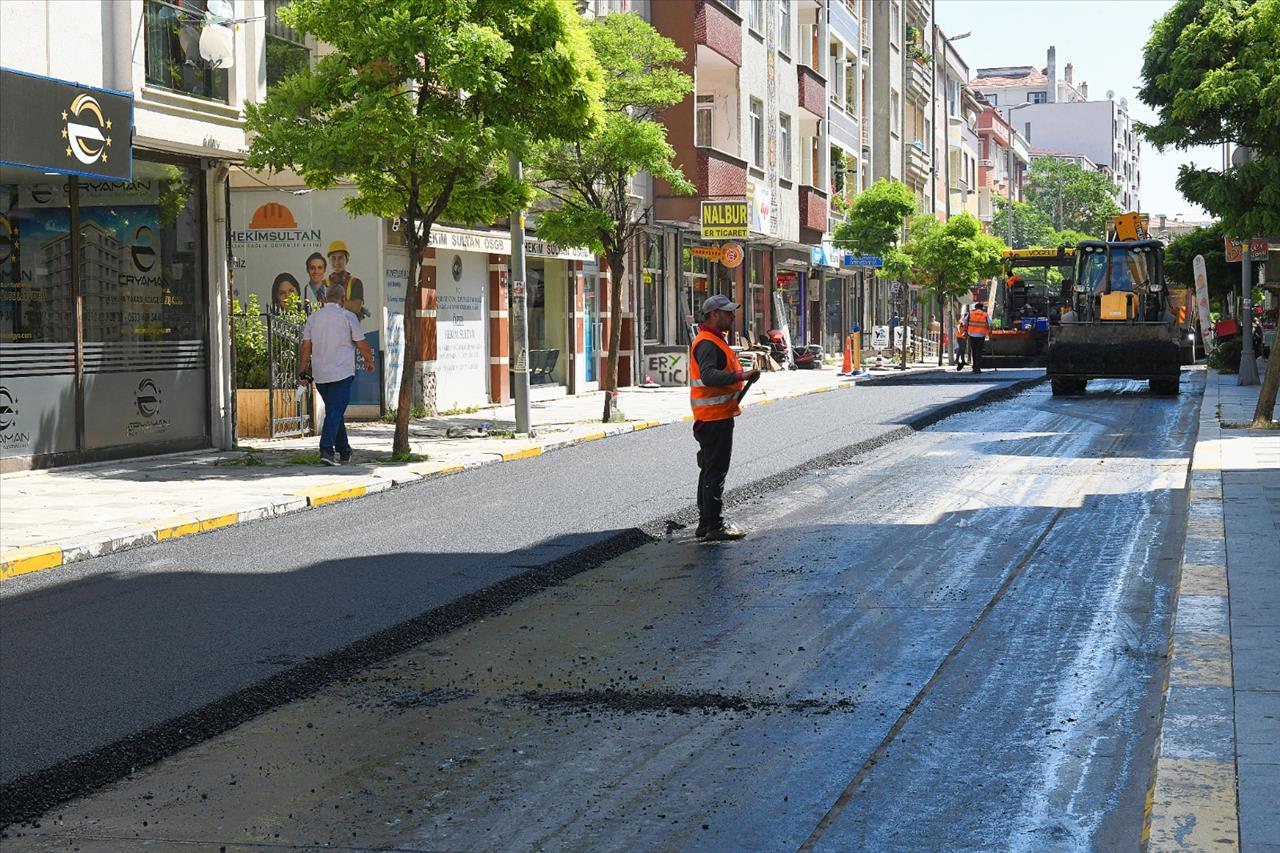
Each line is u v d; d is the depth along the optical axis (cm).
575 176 2219
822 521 1183
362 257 2281
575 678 696
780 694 659
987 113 10450
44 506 1273
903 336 4812
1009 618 811
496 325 2694
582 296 3130
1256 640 668
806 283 5147
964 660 718
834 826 491
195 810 524
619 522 1162
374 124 1577
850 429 1988
